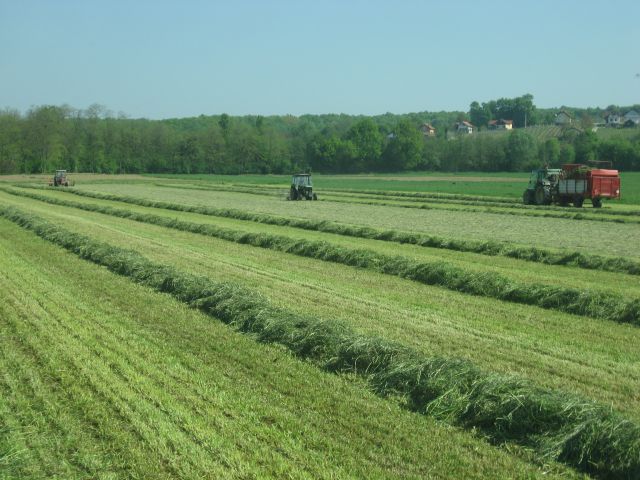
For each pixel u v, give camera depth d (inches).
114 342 915.4
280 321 948.0
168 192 5723.4
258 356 858.8
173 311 1111.0
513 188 6122.1
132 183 7687.0
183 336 954.7
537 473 554.6
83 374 778.2
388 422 649.6
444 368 740.0
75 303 1167.0
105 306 1145.4
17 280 1391.5
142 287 1321.4
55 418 653.9
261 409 676.1
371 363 800.3
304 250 1868.8
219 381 759.1
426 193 5123.0
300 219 2837.1
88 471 554.9
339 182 7741.1
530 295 1238.3
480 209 3585.1
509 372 796.0
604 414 609.6
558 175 3863.2
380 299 1235.2
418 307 1168.2
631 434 570.3
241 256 1829.5
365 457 575.2
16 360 834.8
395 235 2231.8
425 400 706.2
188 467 552.7
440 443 605.0
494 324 1048.8
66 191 5684.1
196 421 642.8
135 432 622.2
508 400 649.6
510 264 1723.7
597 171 3656.5
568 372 800.9
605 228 2642.7
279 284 1386.6
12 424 636.7
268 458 568.7
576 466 571.8
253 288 1334.9
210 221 2972.4
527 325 1048.8
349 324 987.3
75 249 1829.5
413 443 603.2
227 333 971.3
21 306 1138.7
